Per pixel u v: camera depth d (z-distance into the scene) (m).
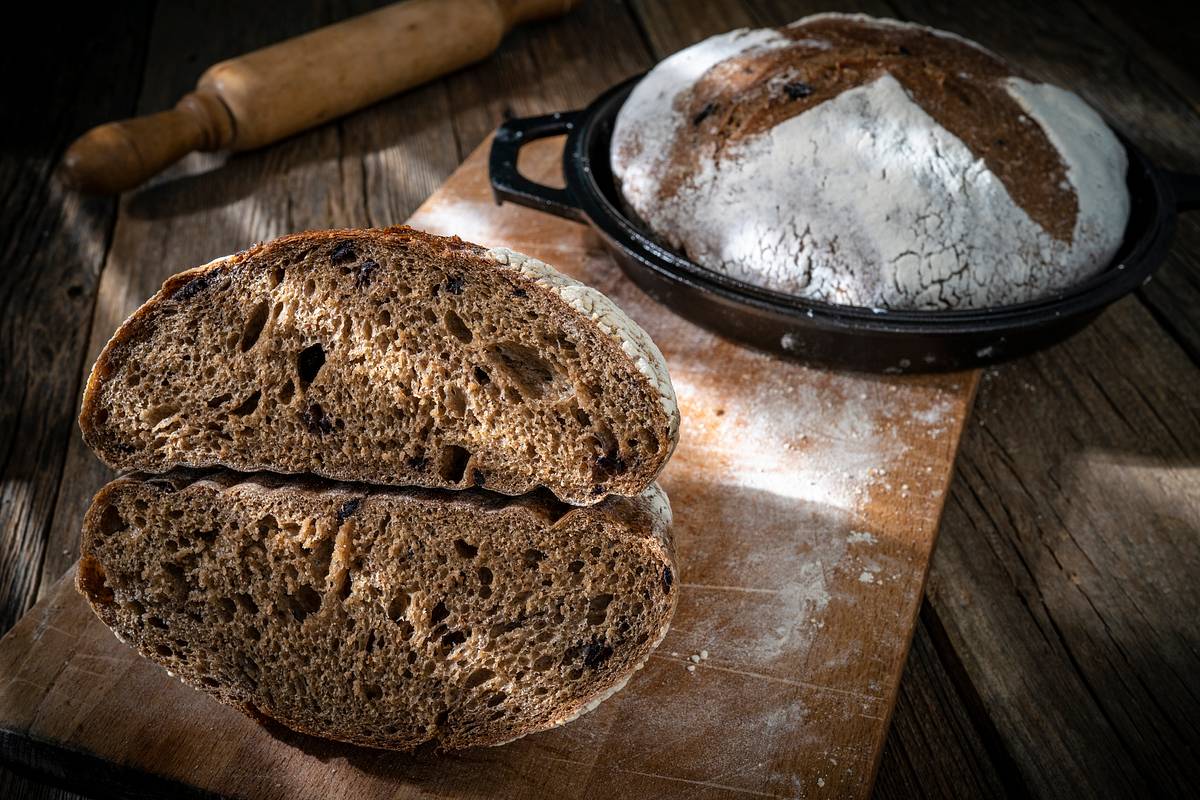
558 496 0.58
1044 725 0.65
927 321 0.71
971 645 0.68
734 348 0.79
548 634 0.59
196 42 1.14
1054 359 0.83
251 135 0.98
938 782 0.64
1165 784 0.63
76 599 0.66
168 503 0.59
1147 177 0.80
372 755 0.61
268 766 0.60
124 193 0.97
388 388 0.58
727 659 0.63
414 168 0.99
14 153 1.01
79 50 1.13
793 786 0.59
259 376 0.58
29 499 0.76
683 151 0.78
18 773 0.62
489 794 0.59
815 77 0.78
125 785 0.60
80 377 0.84
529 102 1.06
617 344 0.56
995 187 0.74
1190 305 0.88
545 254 0.85
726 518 0.69
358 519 0.59
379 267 0.57
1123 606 0.70
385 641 0.59
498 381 0.57
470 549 0.59
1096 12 1.19
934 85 0.77
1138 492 0.75
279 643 0.60
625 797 0.59
